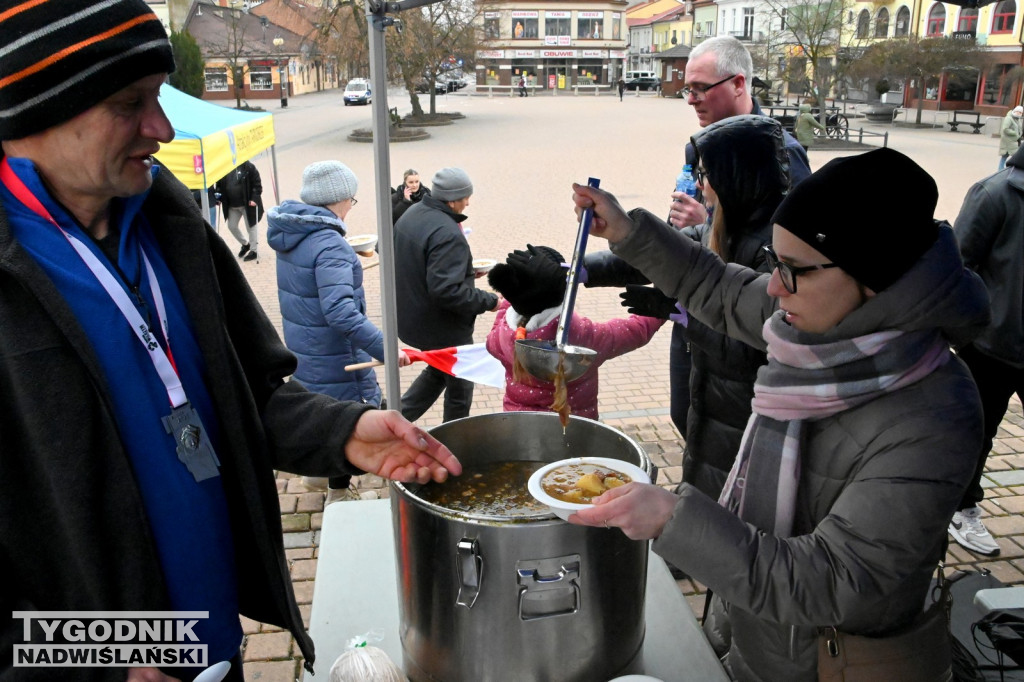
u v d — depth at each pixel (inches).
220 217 436.1
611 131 1021.8
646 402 193.3
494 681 51.6
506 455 67.8
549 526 47.3
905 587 48.3
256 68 1836.9
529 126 1117.7
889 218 41.9
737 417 93.4
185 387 48.1
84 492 40.8
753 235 84.5
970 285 44.5
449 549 49.4
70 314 40.1
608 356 102.2
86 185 41.6
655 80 2139.5
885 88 1150.3
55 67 37.7
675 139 905.5
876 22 1232.2
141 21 40.0
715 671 58.6
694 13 2081.7
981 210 108.8
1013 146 578.9
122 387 43.5
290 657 104.0
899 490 43.5
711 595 71.2
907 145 830.5
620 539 51.1
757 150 81.8
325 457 54.4
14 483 40.1
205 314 48.3
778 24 1478.8
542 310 94.7
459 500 59.7
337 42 1029.8
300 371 148.1
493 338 103.9
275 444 55.1
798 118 778.8
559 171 657.0
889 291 43.3
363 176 639.1
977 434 44.9
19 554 40.7
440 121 1198.9
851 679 48.7
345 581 72.1
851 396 45.6
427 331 156.6
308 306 142.9
